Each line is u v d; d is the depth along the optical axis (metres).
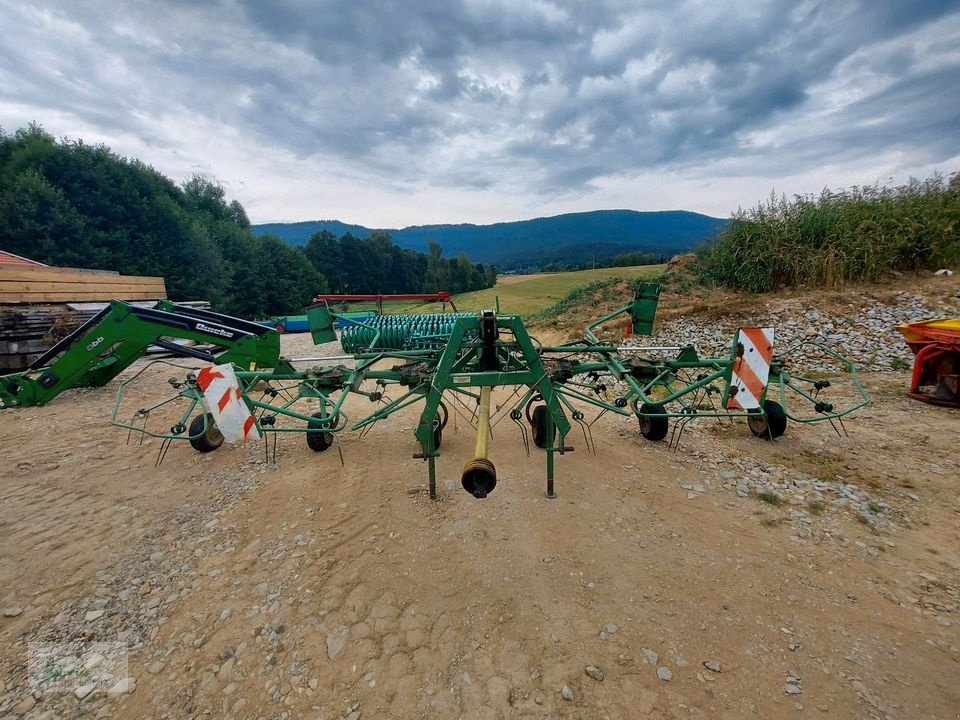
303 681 2.43
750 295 12.75
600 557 3.36
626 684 2.37
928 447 5.12
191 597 3.05
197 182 64.19
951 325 6.38
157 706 2.30
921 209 11.57
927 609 2.80
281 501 4.28
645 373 5.41
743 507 4.00
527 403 4.98
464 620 2.81
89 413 7.09
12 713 2.25
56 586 3.16
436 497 4.22
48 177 34.78
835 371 8.34
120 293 13.27
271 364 6.57
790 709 2.21
